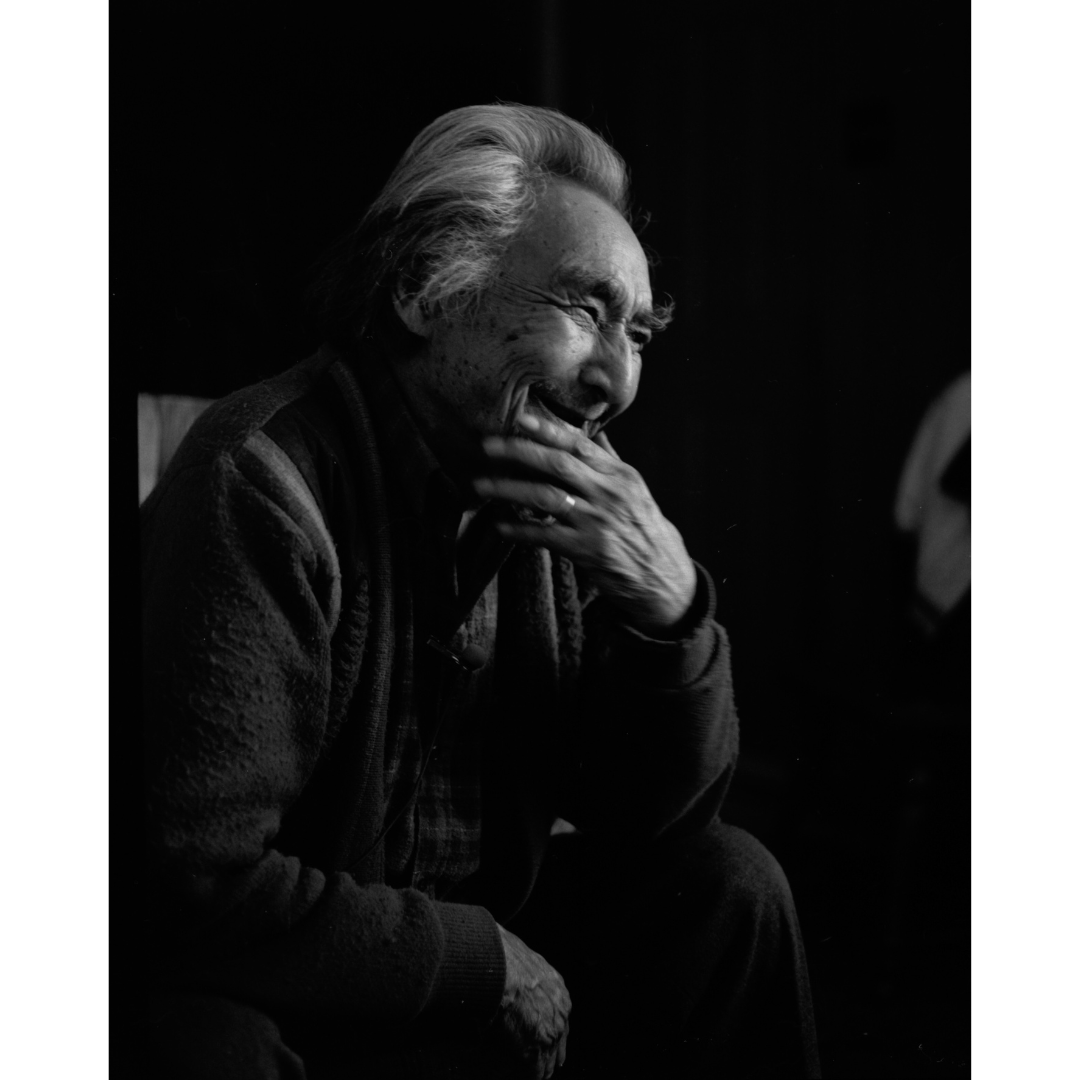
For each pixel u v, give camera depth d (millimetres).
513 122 1236
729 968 1343
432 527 1201
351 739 1165
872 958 1408
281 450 1132
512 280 1191
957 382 1452
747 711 1381
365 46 1257
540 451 1191
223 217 1244
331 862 1165
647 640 1215
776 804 1384
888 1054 1417
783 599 1402
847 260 1416
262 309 1246
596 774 1290
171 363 1244
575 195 1223
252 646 1093
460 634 1231
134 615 1197
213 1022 1137
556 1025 1247
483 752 1279
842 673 1415
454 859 1247
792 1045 1371
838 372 1417
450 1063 1202
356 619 1160
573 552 1203
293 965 1122
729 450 1384
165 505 1131
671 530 1229
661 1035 1337
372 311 1220
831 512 1415
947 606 1449
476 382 1197
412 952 1146
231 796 1098
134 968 1188
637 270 1220
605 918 1330
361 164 1245
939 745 1440
